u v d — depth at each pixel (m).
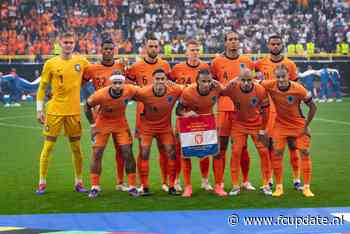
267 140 10.00
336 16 38.59
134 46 36.72
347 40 37.22
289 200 9.29
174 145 9.90
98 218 8.30
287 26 38.03
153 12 38.41
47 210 8.84
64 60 10.02
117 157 10.21
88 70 10.29
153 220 8.16
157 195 9.84
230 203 9.15
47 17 37.00
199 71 9.70
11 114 24.84
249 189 10.25
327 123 20.92
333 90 31.22
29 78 30.92
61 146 15.80
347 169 12.14
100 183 10.94
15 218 8.35
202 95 9.53
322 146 15.49
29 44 35.34
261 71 10.66
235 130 9.86
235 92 9.58
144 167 9.78
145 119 9.84
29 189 10.42
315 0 39.12
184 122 9.70
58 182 11.05
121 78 9.46
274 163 9.70
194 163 13.09
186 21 38.16
